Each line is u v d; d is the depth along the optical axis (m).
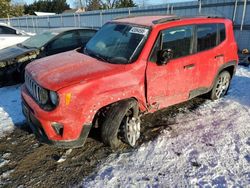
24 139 4.10
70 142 3.28
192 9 13.44
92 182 3.12
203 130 4.29
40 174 3.29
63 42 7.50
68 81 3.23
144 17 4.67
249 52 10.30
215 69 4.96
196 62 4.45
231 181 3.10
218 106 5.23
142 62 3.70
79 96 3.18
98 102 3.31
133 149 3.77
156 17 4.58
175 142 3.93
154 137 4.09
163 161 3.48
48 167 3.42
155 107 4.07
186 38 4.29
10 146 3.91
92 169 3.36
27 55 6.84
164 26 3.97
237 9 11.65
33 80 3.53
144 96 3.82
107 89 3.36
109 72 3.45
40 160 3.57
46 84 3.26
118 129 3.62
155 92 3.95
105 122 3.54
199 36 4.52
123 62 3.68
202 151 3.69
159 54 3.81
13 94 6.05
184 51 4.29
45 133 3.31
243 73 7.61
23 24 29.23
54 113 3.17
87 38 8.02
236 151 3.69
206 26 4.65
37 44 7.32
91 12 19.75
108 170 3.32
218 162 3.44
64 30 7.66
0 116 4.88
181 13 13.97
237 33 11.87
